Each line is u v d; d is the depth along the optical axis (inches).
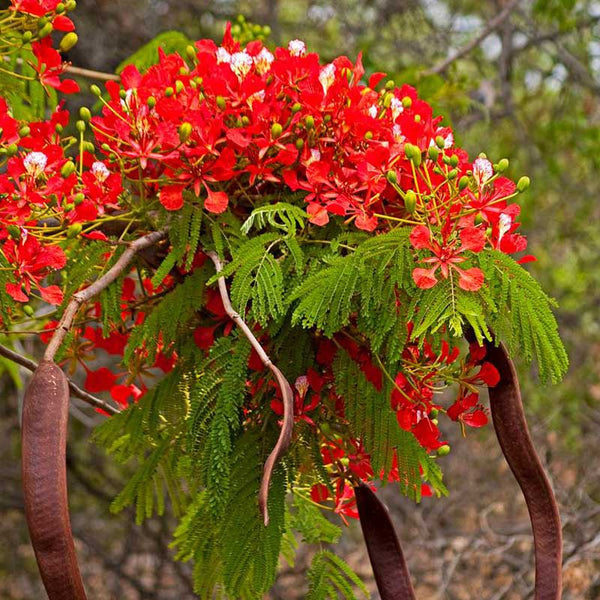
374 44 279.3
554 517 74.5
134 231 79.2
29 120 109.8
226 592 75.5
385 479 74.9
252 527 72.4
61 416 58.1
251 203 78.0
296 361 74.5
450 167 76.1
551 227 318.3
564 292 315.3
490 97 259.1
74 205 71.9
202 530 82.3
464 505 279.6
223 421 69.9
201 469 72.6
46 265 71.2
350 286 68.0
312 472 76.9
